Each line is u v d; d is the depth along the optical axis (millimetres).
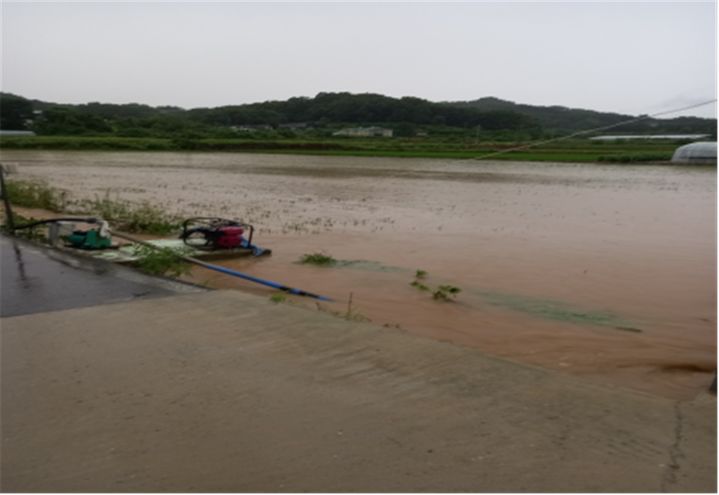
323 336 5133
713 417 3713
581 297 8586
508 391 4031
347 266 10289
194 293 6719
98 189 23984
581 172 44094
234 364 4457
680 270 10594
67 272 7770
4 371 4340
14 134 82188
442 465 3051
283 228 14609
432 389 4031
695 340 6695
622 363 5875
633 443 3330
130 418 3578
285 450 3197
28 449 3238
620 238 14148
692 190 29156
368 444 3262
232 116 133125
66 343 4945
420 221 16422
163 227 13094
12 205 16766
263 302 6270
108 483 2898
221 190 24938
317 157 59938
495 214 18469
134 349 4793
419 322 7137
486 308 7879
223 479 2922
